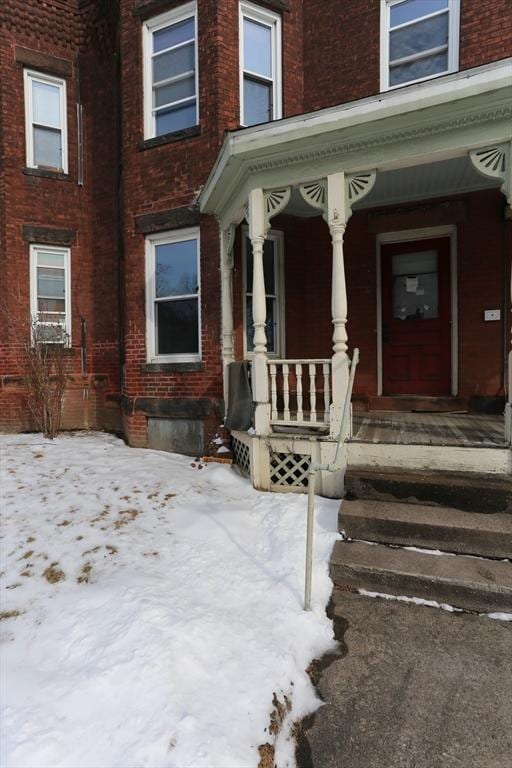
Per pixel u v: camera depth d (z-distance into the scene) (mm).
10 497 4684
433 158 4141
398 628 2918
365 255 6629
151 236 7102
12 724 1996
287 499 4570
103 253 8594
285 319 6945
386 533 3664
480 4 5926
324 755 2076
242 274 6527
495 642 2777
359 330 6691
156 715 2033
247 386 5477
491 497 3754
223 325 6211
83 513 4316
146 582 3082
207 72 6504
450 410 6160
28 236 8227
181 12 6785
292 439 4738
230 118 6527
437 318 6453
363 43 6633
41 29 8273
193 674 2301
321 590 3197
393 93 3859
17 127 8164
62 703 2109
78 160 8656
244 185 4977
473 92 3645
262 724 2125
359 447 4430
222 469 5617
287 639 2691
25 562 3484
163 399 6902
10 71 8078
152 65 7121
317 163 4449
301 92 7078
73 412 8578
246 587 3145
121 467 5801
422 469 4246
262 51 6922
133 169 7168
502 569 3246
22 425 8203
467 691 2404
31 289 8336
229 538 3834
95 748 1894
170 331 7062
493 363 6012
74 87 8594
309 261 7078
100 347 8680
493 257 5965
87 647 2479
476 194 6004
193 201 6656
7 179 8047
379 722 2238
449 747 2094
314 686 2471
